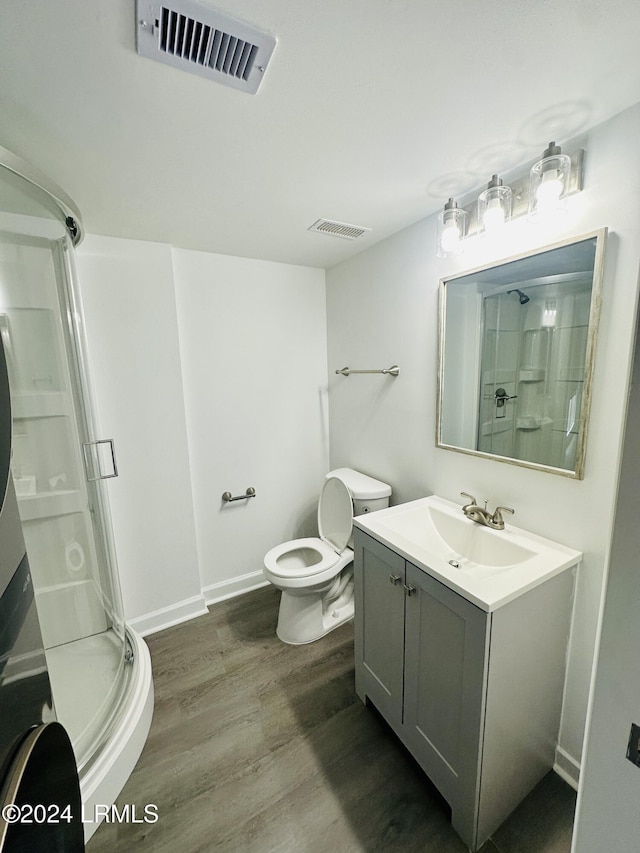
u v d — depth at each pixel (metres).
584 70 0.89
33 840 0.73
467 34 0.79
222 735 1.52
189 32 0.76
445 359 1.71
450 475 1.75
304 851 1.15
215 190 1.45
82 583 1.74
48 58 0.80
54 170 1.28
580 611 1.26
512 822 1.21
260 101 0.97
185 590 2.29
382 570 1.43
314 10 0.73
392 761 1.40
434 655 1.21
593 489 1.20
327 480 2.30
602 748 0.68
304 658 1.93
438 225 1.54
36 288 1.46
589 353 1.16
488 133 1.14
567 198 1.18
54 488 1.60
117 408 1.99
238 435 2.43
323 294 2.62
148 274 1.99
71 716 1.44
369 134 1.13
